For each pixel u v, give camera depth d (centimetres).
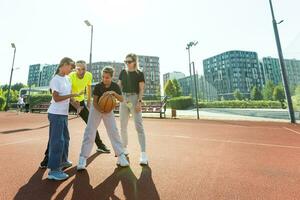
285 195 270
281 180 321
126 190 276
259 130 918
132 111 420
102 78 376
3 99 3141
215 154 473
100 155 447
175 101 3691
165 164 391
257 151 509
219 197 262
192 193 271
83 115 482
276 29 1495
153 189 281
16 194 259
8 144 545
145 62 13538
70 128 873
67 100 330
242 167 381
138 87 421
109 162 397
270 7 1521
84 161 353
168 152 485
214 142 616
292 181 317
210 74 16038
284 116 1742
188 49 1878
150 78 13425
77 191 271
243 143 609
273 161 423
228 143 604
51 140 312
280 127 1052
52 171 308
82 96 479
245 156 459
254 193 274
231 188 289
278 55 1473
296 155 472
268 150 521
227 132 838
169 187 288
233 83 14250
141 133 407
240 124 1168
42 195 258
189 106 3606
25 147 511
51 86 315
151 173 341
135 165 381
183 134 763
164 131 835
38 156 429
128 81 424
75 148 507
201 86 11244
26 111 2402
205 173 346
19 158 413
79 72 466
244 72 14450
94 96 373
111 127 378
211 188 288
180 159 426
